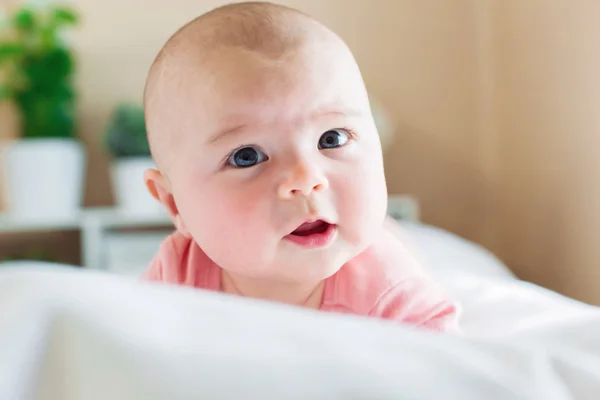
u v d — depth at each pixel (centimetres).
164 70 67
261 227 60
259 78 60
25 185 193
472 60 248
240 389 28
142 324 29
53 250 219
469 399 29
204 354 28
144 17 229
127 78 228
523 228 221
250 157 61
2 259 207
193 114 63
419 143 248
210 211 63
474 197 249
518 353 32
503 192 236
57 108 209
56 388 28
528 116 215
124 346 28
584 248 183
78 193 209
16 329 28
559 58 193
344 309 68
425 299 67
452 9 249
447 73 249
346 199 61
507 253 234
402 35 246
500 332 68
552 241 201
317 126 60
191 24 69
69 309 29
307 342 30
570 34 186
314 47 63
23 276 31
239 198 61
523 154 220
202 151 62
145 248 198
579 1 180
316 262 61
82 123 225
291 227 59
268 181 60
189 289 35
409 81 247
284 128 60
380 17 245
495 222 243
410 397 28
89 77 225
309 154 60
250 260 61
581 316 66
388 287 67
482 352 32
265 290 70
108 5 226
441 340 33
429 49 248
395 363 30
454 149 249
